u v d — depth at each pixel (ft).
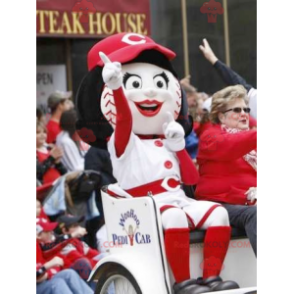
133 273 39.45
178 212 39.58
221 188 43.52
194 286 39.06
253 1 56.80
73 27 58.08
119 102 40.11
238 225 42.04
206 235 40.32
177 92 43.73
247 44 57.06
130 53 42.11
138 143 41.70
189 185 44.68
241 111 44.65
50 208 54.08
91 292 51.52
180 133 41.75
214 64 50.11
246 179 43.52
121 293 41.75
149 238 39.68
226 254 41.39
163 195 41.22
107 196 42.70
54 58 59.77
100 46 44.16
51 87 59.93
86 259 52.70
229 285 39.34
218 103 44.80
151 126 42.55
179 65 57.98
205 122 46.65
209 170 44.11
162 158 41.78
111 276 41.91
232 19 57.21
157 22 59.00
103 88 43.55
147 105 42.24
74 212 54.19
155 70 42.98
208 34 57.82
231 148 42.80
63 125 56.85
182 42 58.29
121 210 41.60
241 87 45.11
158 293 38.75
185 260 39.50
